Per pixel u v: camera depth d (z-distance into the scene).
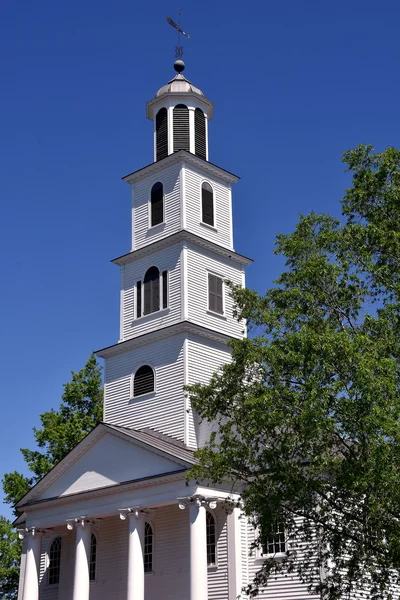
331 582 27.11
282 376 25.36
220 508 34.66
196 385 28.45
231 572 33.25
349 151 28.84
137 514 34.19
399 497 21.98
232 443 26.08
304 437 23.52
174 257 42.78
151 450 34.75
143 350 42.00
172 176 44.78
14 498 52.72
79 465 37.78
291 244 27.70
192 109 46.44
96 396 55.62
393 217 27.55
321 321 25.58
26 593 37.59
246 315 27.61
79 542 36.03
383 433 21.45
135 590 32.94
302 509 28.42
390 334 24.72
